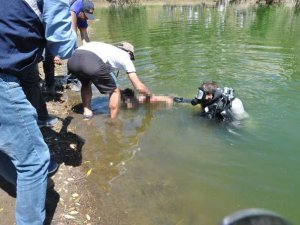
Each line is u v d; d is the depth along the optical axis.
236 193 3.88
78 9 7.09
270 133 5.22
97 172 4.32
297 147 4.82
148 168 4.40
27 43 2.81
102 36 13.48
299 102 6.32
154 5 33.53
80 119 5.89
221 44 11.15
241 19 17.95
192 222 3.45
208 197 3.82
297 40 11.67
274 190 3.92
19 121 2.79
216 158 4.59
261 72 8.11
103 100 6.79
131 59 6.11
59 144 4.97
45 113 5.46
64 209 3.64
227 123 5.58
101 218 3.53
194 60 9.25
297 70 8.25
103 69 5.48
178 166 4.43
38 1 2.80
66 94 7.11
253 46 10.80
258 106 6.17
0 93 2.72
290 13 20.64
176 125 5.58
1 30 2.68
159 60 9.28
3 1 2.70
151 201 3.77
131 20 19.48
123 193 3.92
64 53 3.07
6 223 3.39
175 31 14.23
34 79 4.95
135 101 6.43
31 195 2.95
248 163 4.46
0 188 3.93
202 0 34.50
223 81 7.48
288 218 3.47
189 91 6.98
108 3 37.53
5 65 2.68
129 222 3.46
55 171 4.29
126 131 5.42
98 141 5.10
